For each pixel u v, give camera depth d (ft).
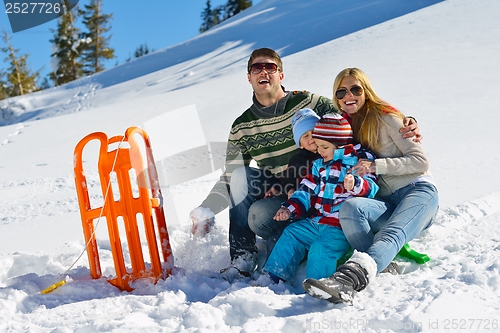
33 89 146.51
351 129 9.83
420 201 9.05
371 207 9.04
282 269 9.23
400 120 9.72
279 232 10.50
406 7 104.53
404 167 9.34
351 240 8.95
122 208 9.62
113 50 160.86
